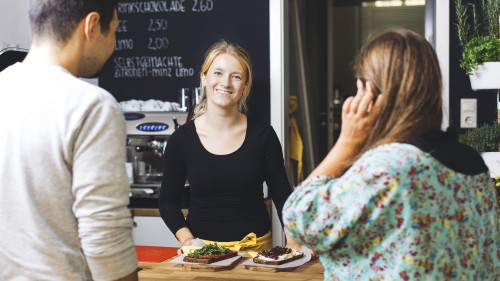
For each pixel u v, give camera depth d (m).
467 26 3.23
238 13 3.56
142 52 3.73
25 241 1.15
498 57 2.88
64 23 1.21
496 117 3.25
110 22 1.27
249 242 2.33
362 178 1.13
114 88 3.79
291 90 4.66
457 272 1.14
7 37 3.23
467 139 2.93
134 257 1.21
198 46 3.64
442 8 3.26
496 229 1.24
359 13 7.40
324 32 5.53
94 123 1.15
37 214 1.15
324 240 1.18
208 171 2.40
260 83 3.54
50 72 1.19
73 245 1.18
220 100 2.38
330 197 1.17
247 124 2.47
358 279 1.18
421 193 1.12
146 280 1.91
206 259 2.04
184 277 1.93
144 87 3.74
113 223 1.15
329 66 5.53
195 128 2.47
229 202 2.41
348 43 7.40
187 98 3.46
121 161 1.18
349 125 1.21
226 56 2.41
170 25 3.68
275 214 3.43
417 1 7.32
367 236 1.15
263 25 3.52
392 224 1.12
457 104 3.28
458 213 1.15
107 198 1.14
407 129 1.16
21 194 1.14
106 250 1.14
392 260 1.13
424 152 1.14
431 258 1.12
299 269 1.99
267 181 2.50
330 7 5.51
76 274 1.18
